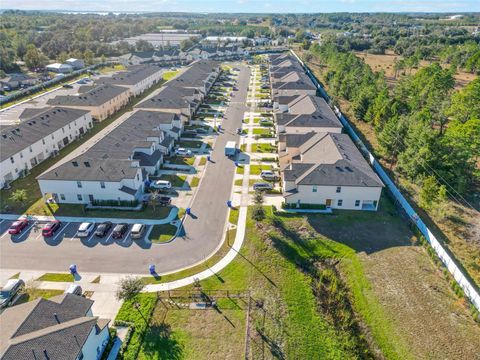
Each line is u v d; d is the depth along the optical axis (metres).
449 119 84.56
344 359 32.69
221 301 37.34
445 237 47.12
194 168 66.19
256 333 34.00
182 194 57.19
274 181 61.72
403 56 182.00
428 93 90.75
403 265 42.66
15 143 62.81
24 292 37.84
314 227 49.31
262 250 44.47
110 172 53.41
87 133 83.25
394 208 54.44
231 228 48.75
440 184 57.62
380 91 94.75
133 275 40.44
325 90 123.81
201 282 39.66
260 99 112.12
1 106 103.19
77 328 28.45
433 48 174.62
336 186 51.94
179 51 184.88
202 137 81.00
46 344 26.34
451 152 58.22
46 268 41.31
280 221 50.41
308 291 39.75
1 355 24.62
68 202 54.34
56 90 122.44
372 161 67.50
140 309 36.03
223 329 34.31
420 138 60.53
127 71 127.00
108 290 38.31
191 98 98.19
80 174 52.81
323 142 63.59
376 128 81.12
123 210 52.47
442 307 36.88
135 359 31.23
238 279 40.28
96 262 42.28
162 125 77.50
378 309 37.06
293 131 77.12
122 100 104.19
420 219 48.34
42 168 65.62
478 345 32.84
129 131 69.62
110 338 32.69
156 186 58.06
